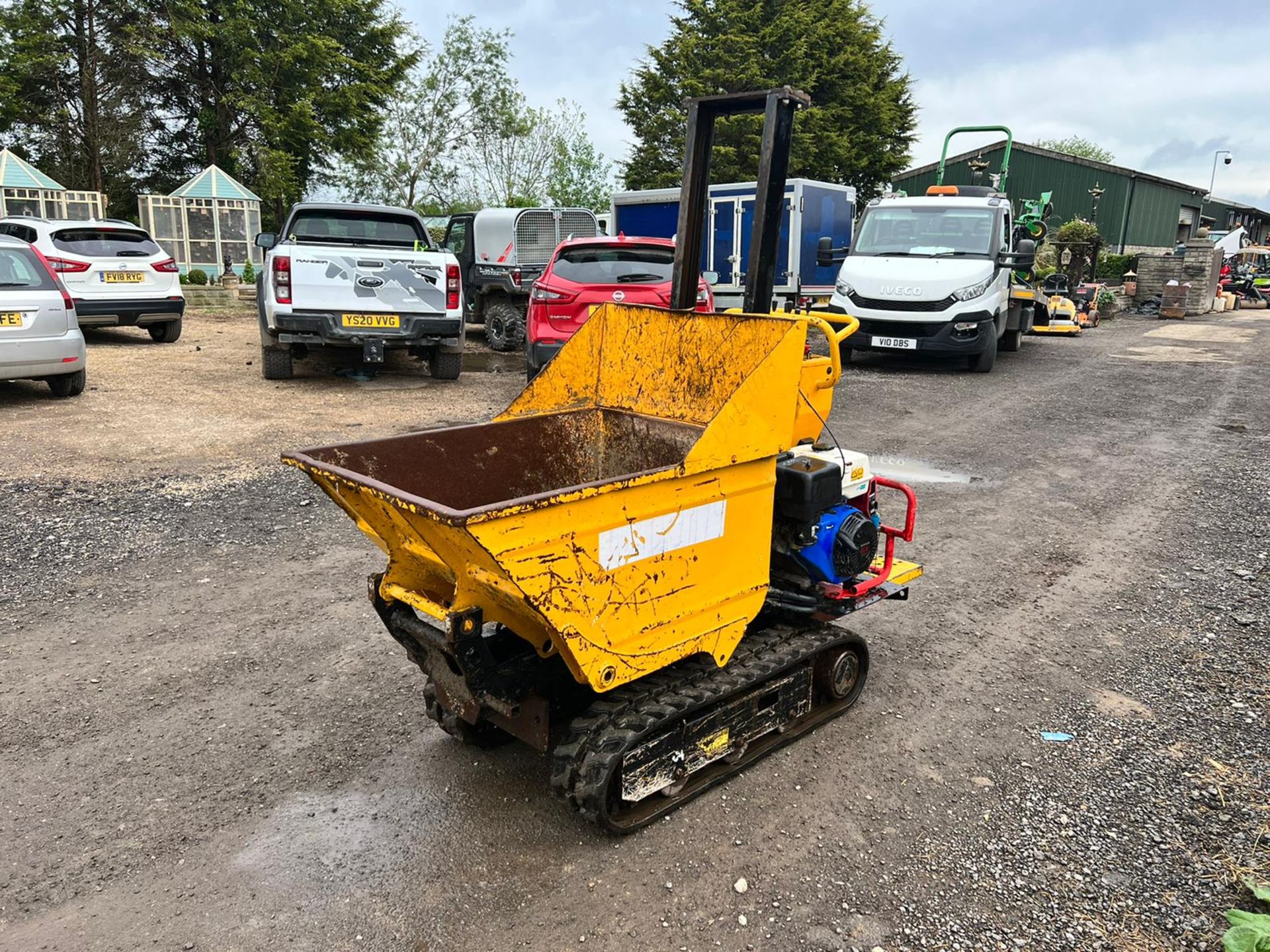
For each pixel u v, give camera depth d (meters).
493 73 37.78
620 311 3.78
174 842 2.91
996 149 36.19
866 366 13.73
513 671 2.95
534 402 3.77
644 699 2.91
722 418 2.87
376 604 3.18
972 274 12.45
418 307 10.29
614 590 2.66
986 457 8.07
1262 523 6.20
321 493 6.52
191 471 6.92
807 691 3.46
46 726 3.55
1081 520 6.29
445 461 3.38
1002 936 2.51
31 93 31.27
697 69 31.42
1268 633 4.46
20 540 5.47
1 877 2.74
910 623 4.63
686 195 3.80
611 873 2.77
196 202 26.52
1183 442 8.70
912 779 3.27
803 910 2.62
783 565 3.63
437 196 39.22
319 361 12.65
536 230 14.42
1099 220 35.34
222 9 30.22
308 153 33.12
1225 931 2.52
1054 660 4.21
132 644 4.24
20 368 8.97
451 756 3.41
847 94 32.09
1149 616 4.70
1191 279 25.06
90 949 2.46
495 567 2.40
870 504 3.89
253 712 3.69
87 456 7.29
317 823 3.01
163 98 32.03
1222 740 3.51
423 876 2.76
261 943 2.49
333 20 32.28
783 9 31.38
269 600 4.74
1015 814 3.06
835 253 14.37
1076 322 18.52
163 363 12.30
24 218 13.85
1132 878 2.74
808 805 3.11
